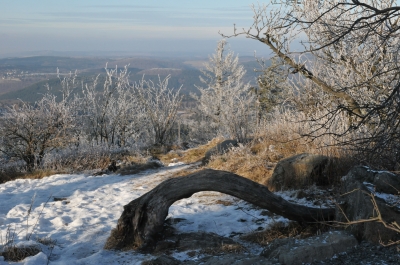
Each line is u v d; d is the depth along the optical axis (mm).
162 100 21578
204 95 27547
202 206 8141
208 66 27672
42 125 16891
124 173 13164
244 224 6719
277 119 12453
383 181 5250
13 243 6023
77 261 5418
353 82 9047
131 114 23562
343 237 4680
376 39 7734
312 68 10641
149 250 5793
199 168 12156
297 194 7461
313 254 4402
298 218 5828
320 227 5754
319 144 8781
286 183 8125
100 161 15086
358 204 4984
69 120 17891
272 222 6258
